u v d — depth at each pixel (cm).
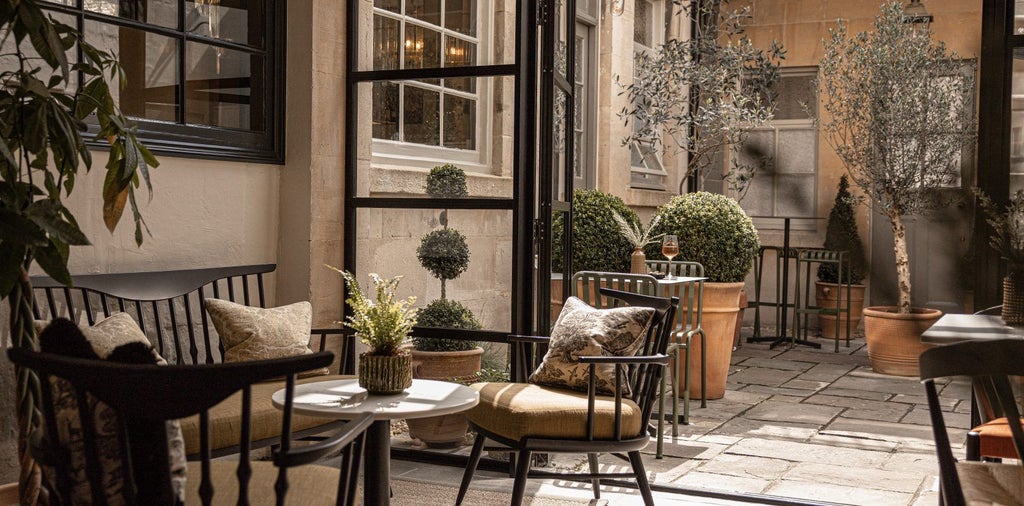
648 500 332
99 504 183
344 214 475
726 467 455
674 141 891
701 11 864
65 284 254
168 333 397
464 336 444
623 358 316
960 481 218
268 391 359
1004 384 192
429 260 454
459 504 364
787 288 917
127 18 377
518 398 340
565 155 496
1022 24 342
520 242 434
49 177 276
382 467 302
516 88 434
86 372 172
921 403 634
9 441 328
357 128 472
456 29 447
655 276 557
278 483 184
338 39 468
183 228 402
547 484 411
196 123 411
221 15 423
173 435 191
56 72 345
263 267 432
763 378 729
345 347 414
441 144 451
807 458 477
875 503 391
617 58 803
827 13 834
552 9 439
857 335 940
